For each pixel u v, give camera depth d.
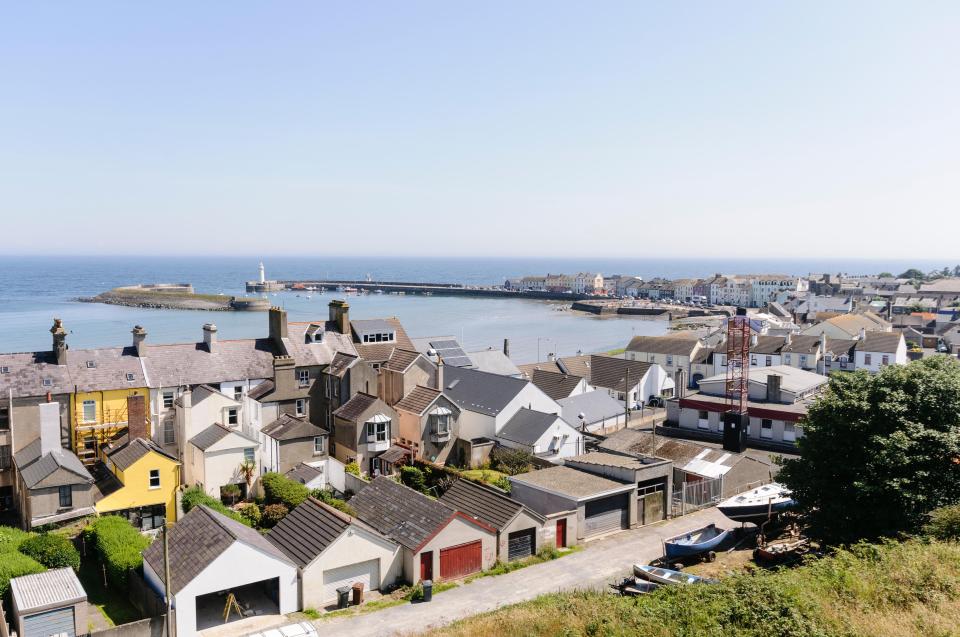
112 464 47.06
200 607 33.22
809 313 188.62
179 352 58.72
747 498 44.06
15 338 153.00
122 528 38.81
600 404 75.62
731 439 61.66
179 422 53.12
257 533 37.12
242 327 189.88
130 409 50.22
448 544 36.88
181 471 48.72
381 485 43.56
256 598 34.19
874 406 34.12
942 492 32.38
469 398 66.81
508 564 38.91
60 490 41.91
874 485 32.38
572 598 29.41
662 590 28.42
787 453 62.00
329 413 61.75
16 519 45.66
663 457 54.47
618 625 24.52
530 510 40.25
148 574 33.47
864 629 20.95
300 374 62.19
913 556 25.64
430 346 83.44
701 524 45.75
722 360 103.75
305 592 33.38
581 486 44.78
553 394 79.44
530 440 58.97
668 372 108.44
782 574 27.70
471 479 51.78
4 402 48.78
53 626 28.83
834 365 104.06
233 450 49.75
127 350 56.59
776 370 79.38
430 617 32.41
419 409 59.59
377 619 32.34
